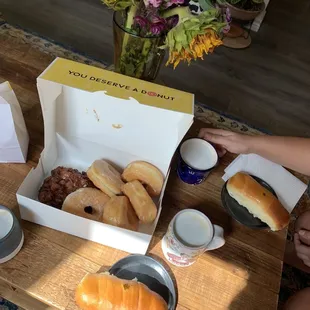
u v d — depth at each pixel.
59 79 0.77
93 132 0.89
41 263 0.77
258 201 0.89
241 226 0.91
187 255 0.77
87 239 0.82
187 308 0.78
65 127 0.89
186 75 2.02
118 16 0.93
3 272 0.75
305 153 1.00
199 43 0.76
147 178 0.88
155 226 0.83
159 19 0.85
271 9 2.61
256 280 0.84
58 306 0.74
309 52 2.42
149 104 0.77
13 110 0.80
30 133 0.95
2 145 0.84
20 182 0.87
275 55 2.32
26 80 1.04
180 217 0.78
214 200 0.94
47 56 1.11
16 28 1.87
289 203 0.96
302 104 2.10
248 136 1.01
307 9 2.71
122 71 0.98
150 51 0.93
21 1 2.09
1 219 0.75
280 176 0.98
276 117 1.99
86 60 1.90
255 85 2.11
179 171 0.95
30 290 0.74
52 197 0.84
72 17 2.12
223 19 0.79
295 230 1.29
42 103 0.78
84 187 0.86
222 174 0.99
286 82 2.19
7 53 1.07
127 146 0.90
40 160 0.85
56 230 0.82
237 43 2.27
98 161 0.90
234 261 0.85
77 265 0.78
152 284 0.78
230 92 2.03
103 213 0.81
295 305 1.11
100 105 0.82
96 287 0.69
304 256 1.13
